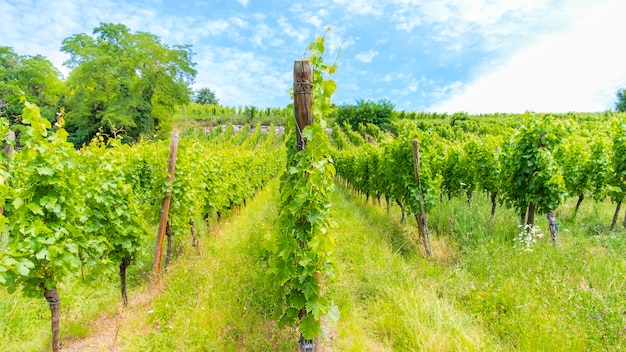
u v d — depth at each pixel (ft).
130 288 16.58
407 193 22.59
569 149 26.73
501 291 13.21
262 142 147.54
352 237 21.04
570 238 19.25
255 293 13.30
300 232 9.81
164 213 17.28
